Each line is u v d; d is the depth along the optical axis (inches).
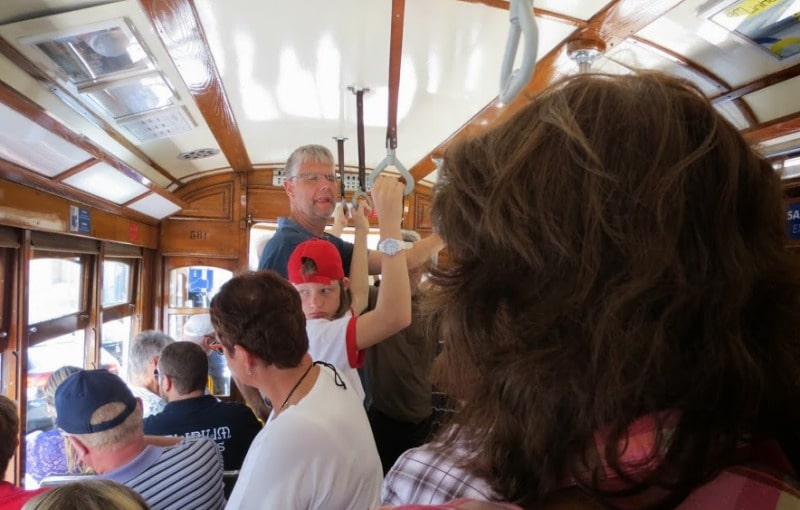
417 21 67.6
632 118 12.2
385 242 48.5
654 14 58.4
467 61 79.0
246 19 66.5
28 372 97.4
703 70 78.7
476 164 14.2
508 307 13.3
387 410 72.1
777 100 79.5
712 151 12.0
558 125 12.7
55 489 38.3
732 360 11.1
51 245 102.3
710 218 11.6
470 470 15.0
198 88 89.1
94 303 127.6
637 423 11.6
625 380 11.2
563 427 12.3
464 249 14.4
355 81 90.3
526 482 13.0
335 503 37.7
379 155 148.7
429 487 17.1
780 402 12.1
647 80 13.2
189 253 177.2
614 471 11.6
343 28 70.0
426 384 74.5
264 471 36.8
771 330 12.3
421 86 91.9
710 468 11.2
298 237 60.0
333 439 38.3
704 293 11.2
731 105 85.0
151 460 56.1
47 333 103.4
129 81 84.0
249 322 40.4
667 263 11.1
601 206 11.7
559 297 12.2
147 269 171.5
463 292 14.0
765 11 61.7
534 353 12.2
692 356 11.2
